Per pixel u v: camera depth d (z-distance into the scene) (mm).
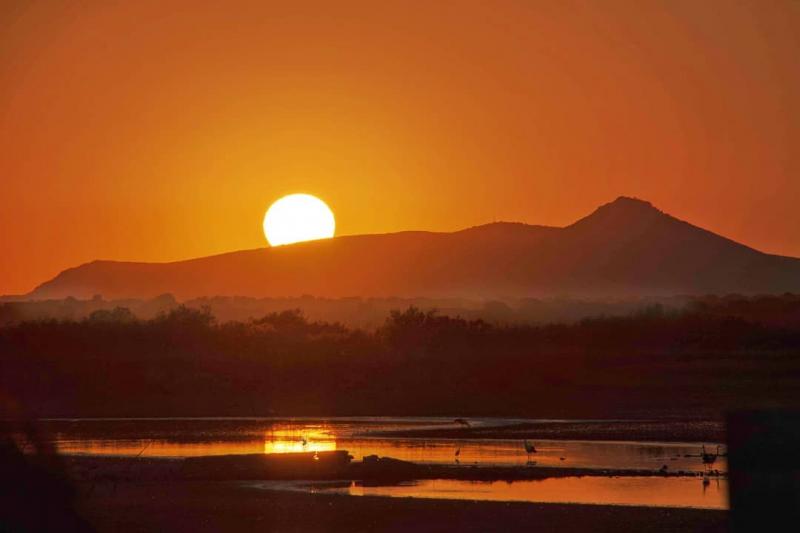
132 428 140125
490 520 72938
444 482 90875
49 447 50688
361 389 174750
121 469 99375
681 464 99750
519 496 82938
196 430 137250
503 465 100250
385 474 95000
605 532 68625
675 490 84875
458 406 161750
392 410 160000
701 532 68062
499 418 148500
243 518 75875
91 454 112375
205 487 89500
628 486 87188
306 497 83625
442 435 128375
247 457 103500
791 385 172625
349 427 139500
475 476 93500
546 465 99938
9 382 172750
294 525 73188
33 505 49188
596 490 85375
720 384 174875
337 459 102125
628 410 153250
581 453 109250
